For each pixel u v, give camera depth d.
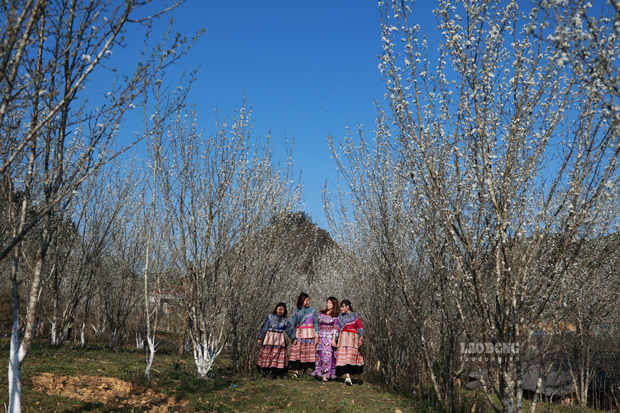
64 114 4.53
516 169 5.19
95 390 7.13
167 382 8.25
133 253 14.63
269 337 10.23
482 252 5.73
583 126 4.64
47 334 14.51
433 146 6.34
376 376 10.85
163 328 18.12
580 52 3.73
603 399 9.88
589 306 8.35
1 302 14.69
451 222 5.35
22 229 4.00
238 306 10.38
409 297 7.96
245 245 9.76
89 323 17.14
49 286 13.17
